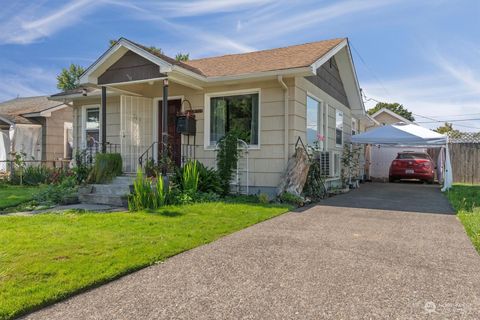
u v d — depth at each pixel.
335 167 12.01
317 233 4.98
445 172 11.35
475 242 4.50
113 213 6.20
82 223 5.29
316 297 2.86
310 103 9.98
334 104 12.21
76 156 9.79
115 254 3.75
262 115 8.91
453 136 16.73
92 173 8.64
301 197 7.85
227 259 3.79
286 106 8.60
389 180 15.81
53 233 4.63
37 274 3.15
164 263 3.65
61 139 15.73
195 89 9.73
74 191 8.38
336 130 12.48
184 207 6.70
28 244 4.07
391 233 5.02
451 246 4.36
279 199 7.74
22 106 17.66
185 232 4.78
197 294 2.91
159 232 4.76
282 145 8.66
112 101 11.60
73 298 2.81
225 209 6.58
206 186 8.11
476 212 6.54
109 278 3.16
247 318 2.52
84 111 12.52
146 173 8.68
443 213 6.73
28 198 7.91
